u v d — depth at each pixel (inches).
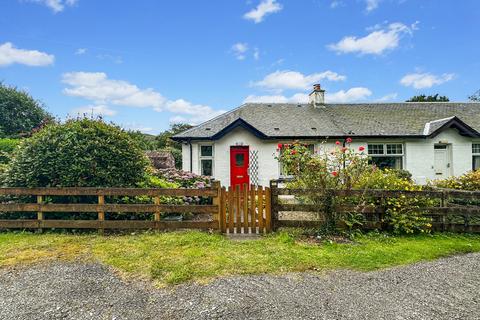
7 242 198.4
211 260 165.9
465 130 507.2
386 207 230.2
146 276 145.3
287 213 304.5
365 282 141.4
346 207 222.7
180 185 362.9
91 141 251.1
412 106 627.5
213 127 511.2
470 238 219.3
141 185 282.5
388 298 125.0
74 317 108.7
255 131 475.5
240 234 222.5
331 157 326.0
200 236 210.1
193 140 485.4
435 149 526.6
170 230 229.1
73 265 159.0
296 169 244.1
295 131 502.0
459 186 294.5
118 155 261.4
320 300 122.7
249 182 487.8
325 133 499.5
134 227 223.8
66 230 227.9
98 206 223.8
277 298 124.0
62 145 243.8
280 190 226.1
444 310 115.1
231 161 489.7
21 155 246.1
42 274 147.2
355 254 178.5
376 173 272.1
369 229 227.5
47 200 236.1
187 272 148.8
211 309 114.7
